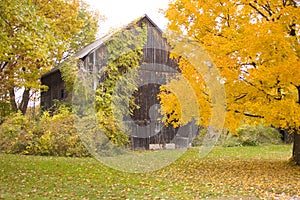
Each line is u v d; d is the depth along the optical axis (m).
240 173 8.46
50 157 10.93
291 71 7.14
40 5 14.78
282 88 7.79
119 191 6.32
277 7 8.23
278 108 7.45
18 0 7.15
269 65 7.64
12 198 5.59
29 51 7.95
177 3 8.68
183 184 7.03
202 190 6.47
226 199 5.76
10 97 17.23
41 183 6.85
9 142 11.95
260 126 17.53
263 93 7.85
